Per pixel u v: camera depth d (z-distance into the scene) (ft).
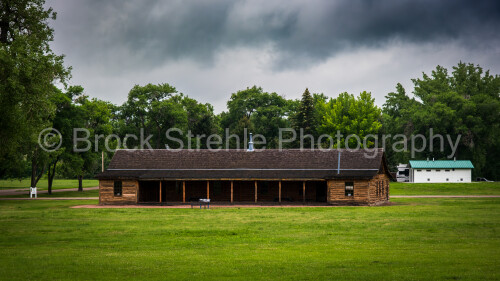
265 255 71.67
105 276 58.44
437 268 60.70
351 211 144.05
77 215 136.05
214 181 191.52
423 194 236.22
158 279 56.75
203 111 346.13
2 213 142.72
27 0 126.52
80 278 57.57
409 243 81.61
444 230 97.14
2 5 125.49
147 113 323.57
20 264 65.57
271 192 189.37
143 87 323.98
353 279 55.72
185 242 85.35
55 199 216.13
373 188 175.52
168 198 191.52
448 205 161.17
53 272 60.70
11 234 96.12
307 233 95.50
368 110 315.37
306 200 188.14
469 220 113.80
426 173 294.46
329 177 173.27
